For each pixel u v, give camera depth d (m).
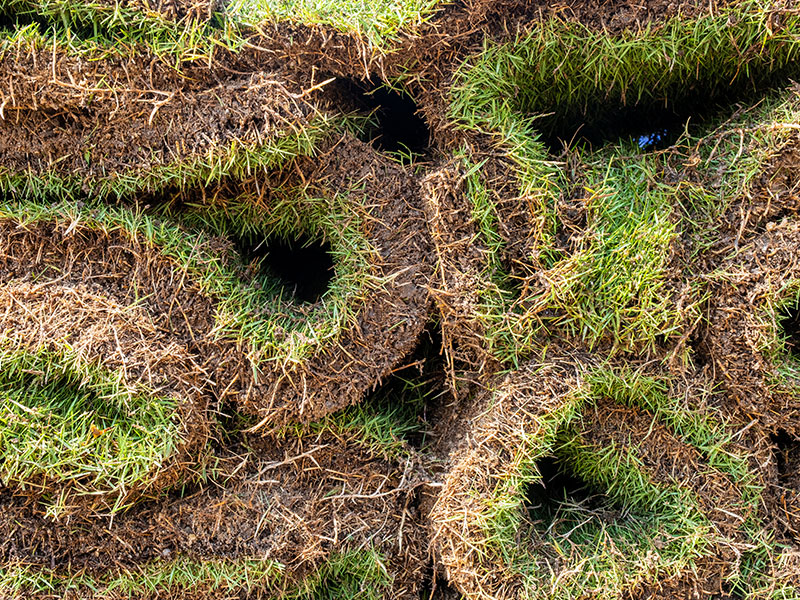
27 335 0.52
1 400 0.52
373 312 0.55
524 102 0.57
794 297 0.54
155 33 0.53
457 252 0.55
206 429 0.55
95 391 0.53
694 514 0.55
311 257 0.62
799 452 0.56
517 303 0.55
